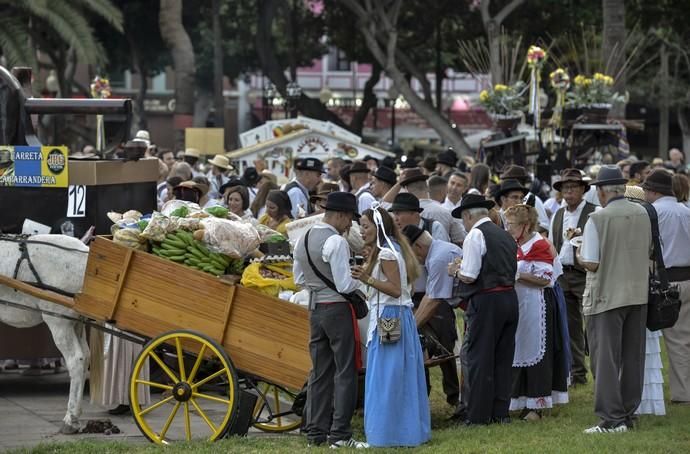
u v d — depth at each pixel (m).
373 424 12.67
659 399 14.43
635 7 55.16
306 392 13.31
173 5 47.06
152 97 88.62
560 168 33.34
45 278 14.25
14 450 12.62
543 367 14.52
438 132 50.06
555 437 13.03
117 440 13.51
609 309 13.31
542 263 14.52
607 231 13.34
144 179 17.33
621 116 40.44
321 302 12.70
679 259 15.20
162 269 13.37
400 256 12.76
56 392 17.23
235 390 13.01
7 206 16.08
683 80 71.12
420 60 67.94
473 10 60.19
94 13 58.47
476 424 13.92
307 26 65.19
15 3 50.28
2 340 16.38
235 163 34.72
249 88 90.12
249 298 13.12
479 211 13.88
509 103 34.53
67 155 15.99
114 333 13.73
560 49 55.56
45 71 62.00
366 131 73.56
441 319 14.84
